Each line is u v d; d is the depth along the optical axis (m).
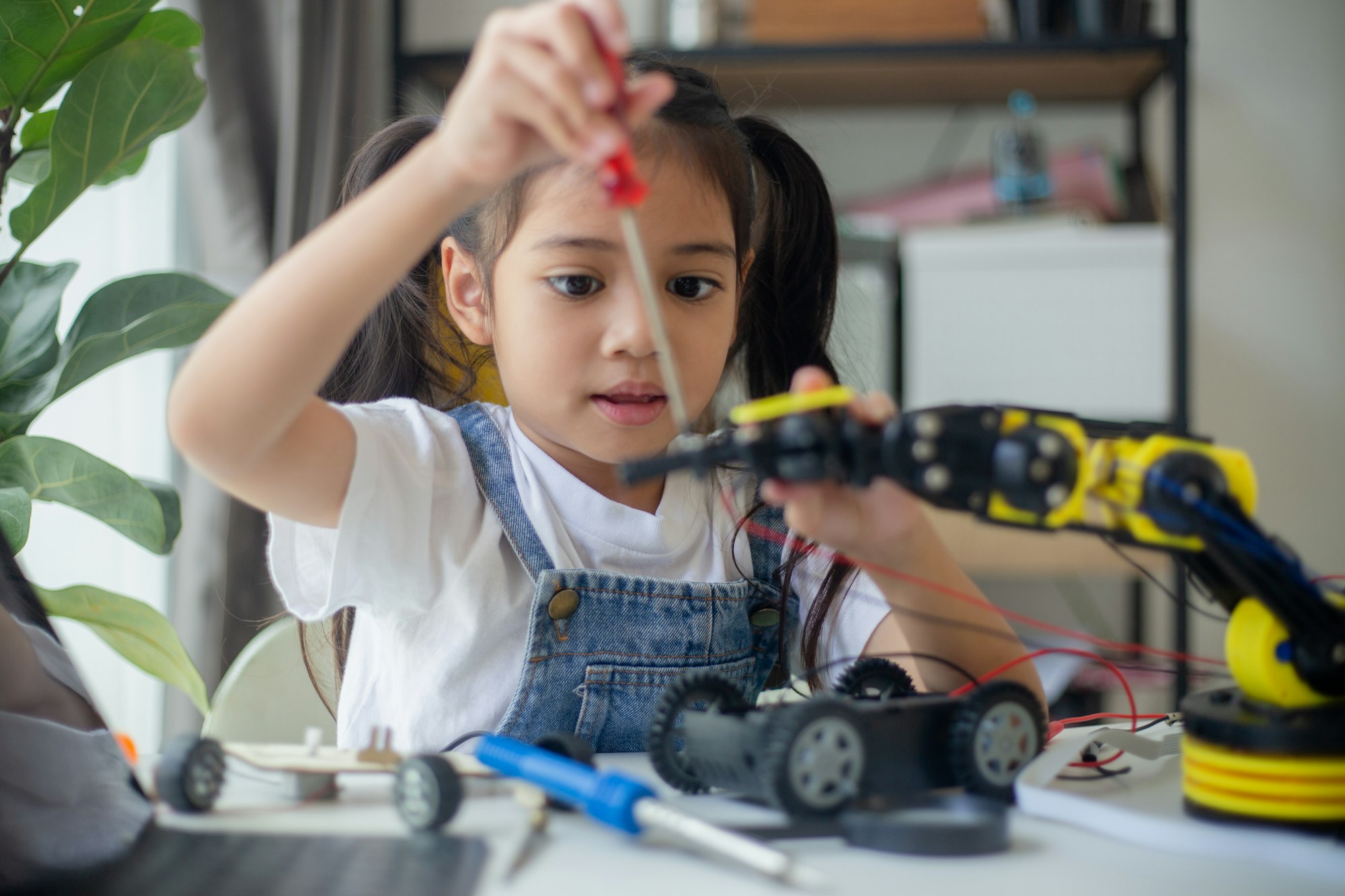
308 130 1.53
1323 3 2.25
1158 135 2.23
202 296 0.81
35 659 0.45
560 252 0.75
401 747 0.77
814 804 0.44
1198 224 2.28
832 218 1.03
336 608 0.74
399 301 0.97
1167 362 1.89
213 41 1.45
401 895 0.37
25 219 0.76
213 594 1.39
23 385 0.79
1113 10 1.91
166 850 0.42
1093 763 0.56
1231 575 0.46
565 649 0.76
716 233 0.79
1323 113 2.26
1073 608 2.22
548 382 0.77
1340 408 2.26
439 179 0.53
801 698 0.78
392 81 1.94
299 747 0.54
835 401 0.43
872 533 0.58
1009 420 0.44
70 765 0.43
